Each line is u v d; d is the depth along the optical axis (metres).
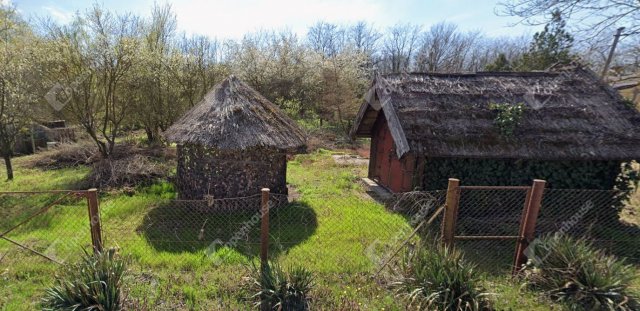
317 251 4.95
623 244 5.47
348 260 4.65
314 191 8.60
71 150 11.88
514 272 4.28
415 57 41.44
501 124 6.34
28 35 11.30
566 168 6.30
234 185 6.93
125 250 4.86
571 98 6.89
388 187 8.84
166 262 4.51
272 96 22.17
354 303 3.65
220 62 16.73
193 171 6.98
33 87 9.53
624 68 10.64
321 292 3.83
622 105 6.76
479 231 5.90
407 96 6.92
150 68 12.80
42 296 3.66
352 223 6.16
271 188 7.25
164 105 13.99
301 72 23.72
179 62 14.66
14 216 6.34
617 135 6.20
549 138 6.21
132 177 8.68
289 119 8.30
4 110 9.09
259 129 6.69
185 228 5.91
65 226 5.84
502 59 19.06
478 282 3.74
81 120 10.77
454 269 3.68
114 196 7.79
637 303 3.51
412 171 6.77
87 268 3.56
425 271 3.77
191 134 6.48
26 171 10.62
